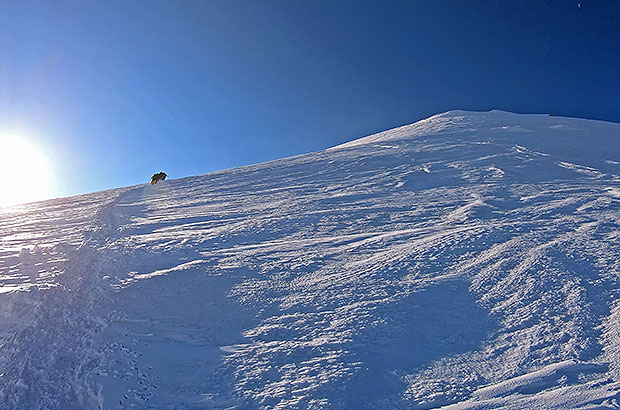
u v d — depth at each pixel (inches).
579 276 248.7
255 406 160.1
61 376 187.6
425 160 823.7
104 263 339.0
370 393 163.2
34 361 199.0
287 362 187.0
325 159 964.6
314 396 161.9
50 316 243.9
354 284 264.1
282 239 385.1
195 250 363.6
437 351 190.5
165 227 468.8
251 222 459.2
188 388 176.2
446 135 1183.6
